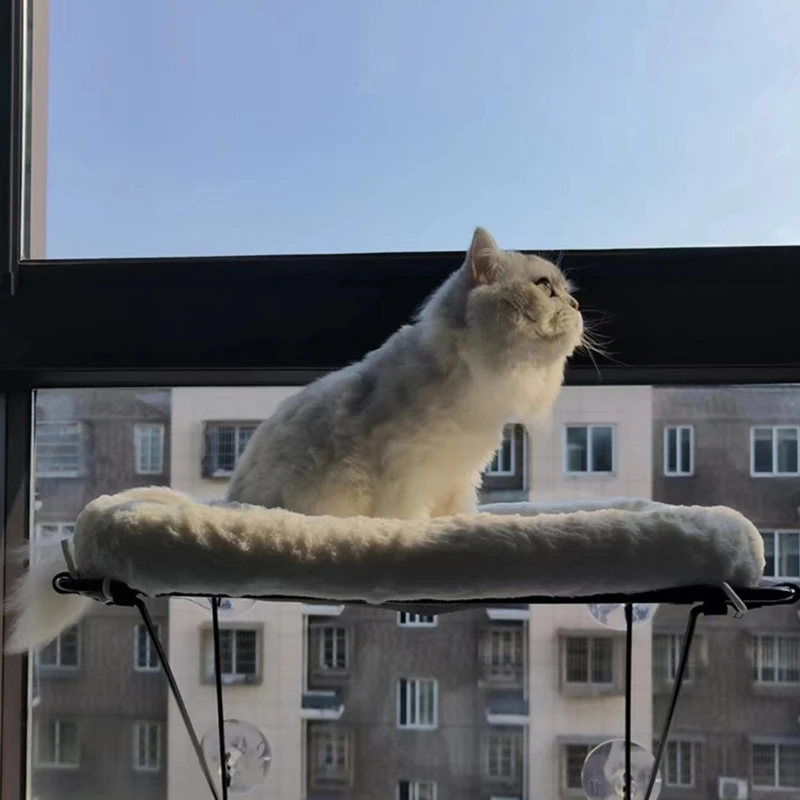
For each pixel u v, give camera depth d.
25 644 0.60
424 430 0.59
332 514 0.59
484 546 0.42
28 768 0.85
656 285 0.73
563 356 0.62
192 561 0.42
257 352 0.75
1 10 0.77
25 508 0.82
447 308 0.61
